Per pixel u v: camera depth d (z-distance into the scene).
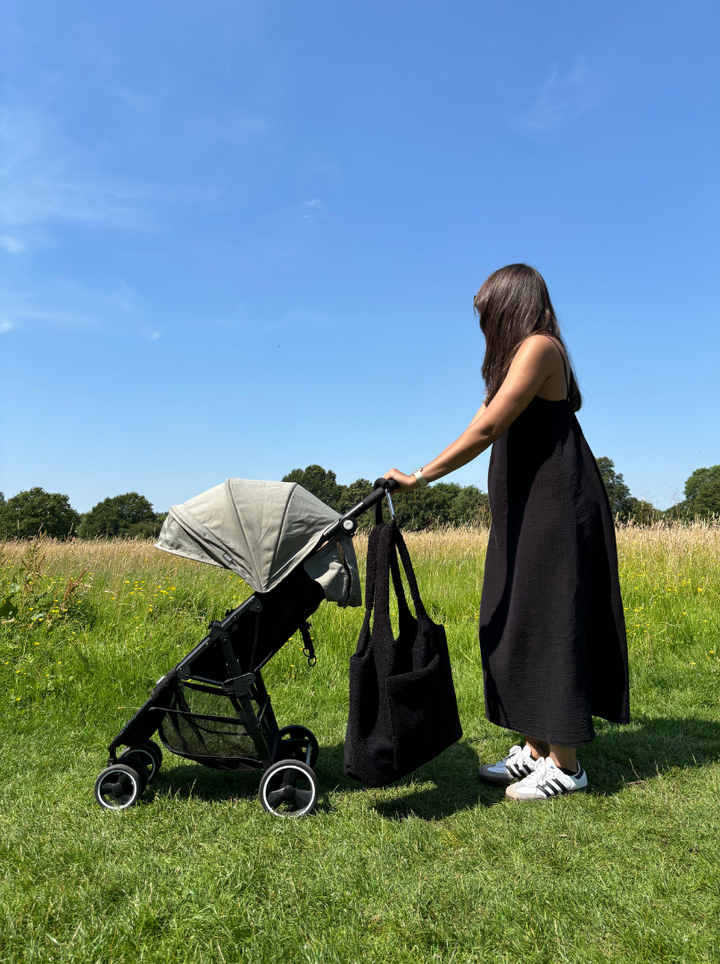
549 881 1.95
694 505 62.00
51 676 4.38
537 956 1.62
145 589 6.73
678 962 1.57
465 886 1.93
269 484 2.77
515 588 2.61
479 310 2.78
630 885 1.90
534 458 2.60
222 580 7.45
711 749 3.10
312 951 1.65
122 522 73.44
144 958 1.63
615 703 2.64
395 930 1.74
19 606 5.54
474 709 3.96
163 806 2.61
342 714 3.99
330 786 2.87
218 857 2.14
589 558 2.59
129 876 2.02
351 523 2.58
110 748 2.72
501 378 2.66
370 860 2.12
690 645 5.25
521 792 2.59
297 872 2.05
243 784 2.91
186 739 2.66
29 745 3.45
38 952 1.65
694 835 2.21
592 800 2.54
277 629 2.74
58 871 2.07
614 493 41.69
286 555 2.61
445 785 2.82
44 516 63.34
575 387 2.72
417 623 2.51
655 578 7.03
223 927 1.73
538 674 2.54
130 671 4.52
